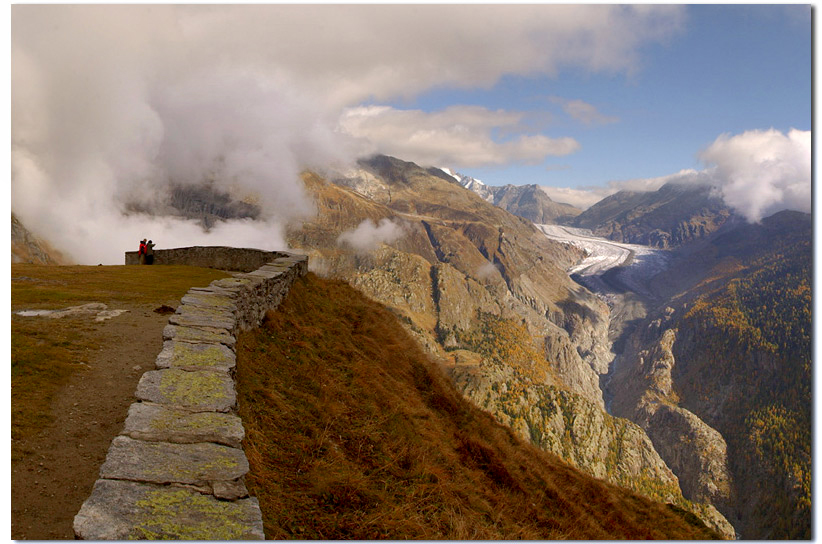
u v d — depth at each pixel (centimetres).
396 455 1173
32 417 739
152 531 445
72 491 610
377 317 2736
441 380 2330
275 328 1650
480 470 1519
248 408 993
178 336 956
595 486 2152
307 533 736
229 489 526
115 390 880
